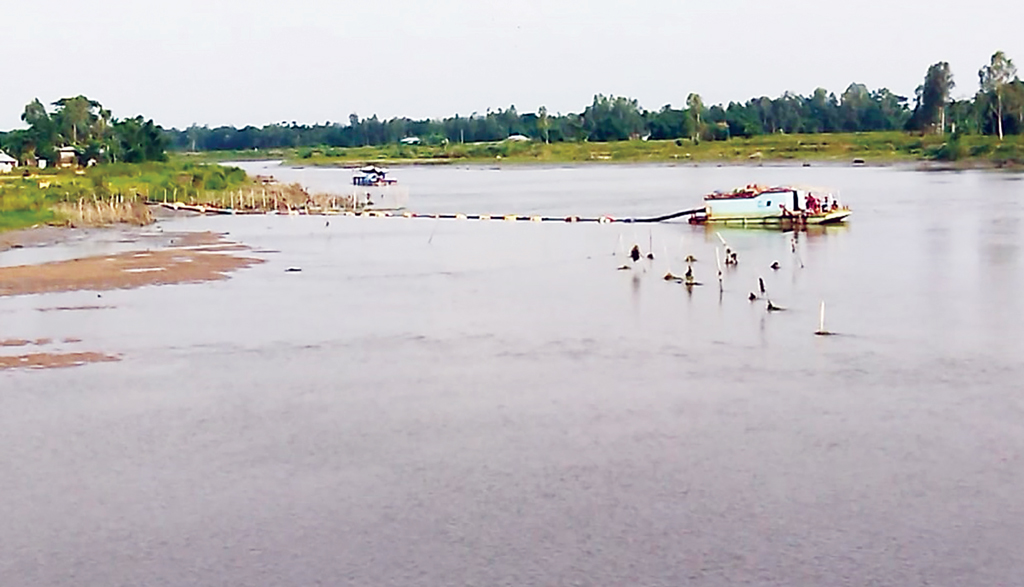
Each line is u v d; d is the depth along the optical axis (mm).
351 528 23594
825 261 62906
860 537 22594
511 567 21531
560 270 61469
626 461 27359
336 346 41094
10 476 27047
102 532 23656
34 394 34562
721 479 25953
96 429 30859
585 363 37812
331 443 29328
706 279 56688
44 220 86250
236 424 31188
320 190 145250
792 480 25828
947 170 165500
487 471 26844
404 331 43750
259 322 45750
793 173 170500
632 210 104062
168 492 25875
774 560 21609
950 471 26312
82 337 42688
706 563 21531
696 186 143125
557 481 26031
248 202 111750
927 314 45719
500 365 37719
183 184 122062
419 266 63906
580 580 20938
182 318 46594
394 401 33344
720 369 36625
